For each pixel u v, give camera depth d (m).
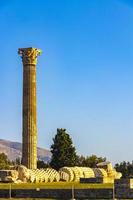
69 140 112.25
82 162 134.00
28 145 79.38
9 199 46.44
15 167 70.19
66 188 46.66
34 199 46.00
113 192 43.22
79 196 45.31
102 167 87.50
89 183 59.66
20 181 64.75
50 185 55.06
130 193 43.34
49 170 71.81
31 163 79.00
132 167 133.38
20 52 82.31
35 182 67.00
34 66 82.06
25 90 81.06
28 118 80.06
